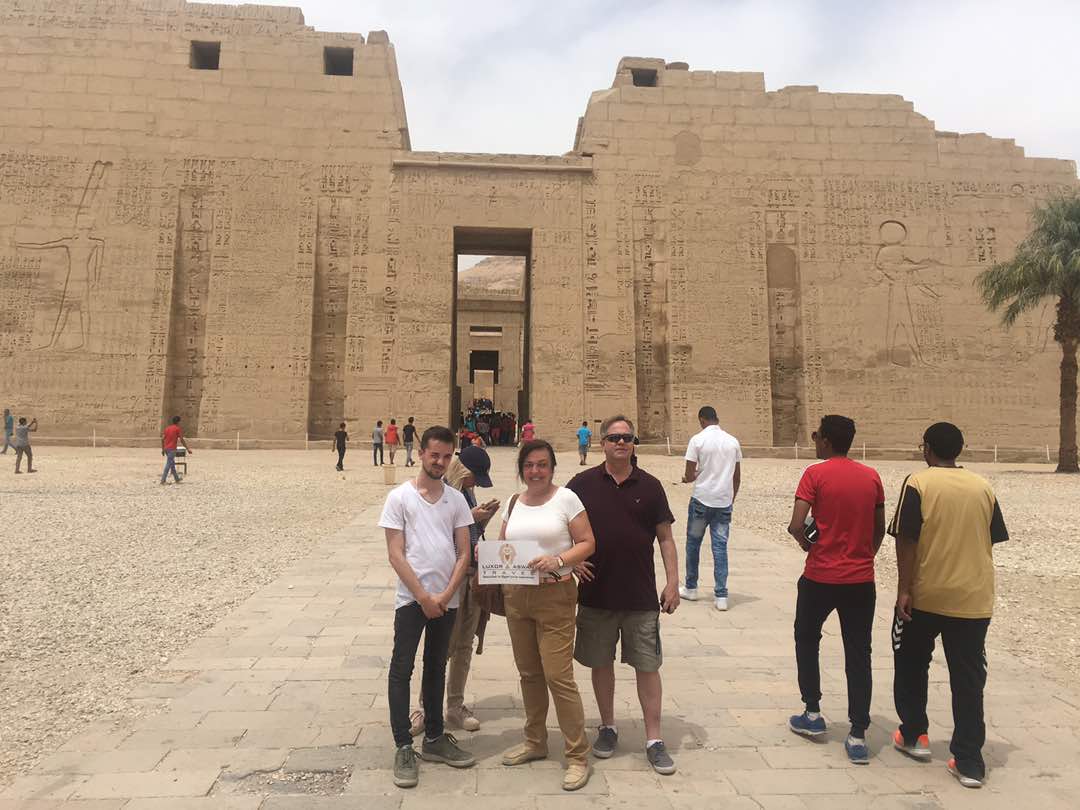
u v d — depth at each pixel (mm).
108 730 3893
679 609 6715
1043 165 29359
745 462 24500
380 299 27125
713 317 27922
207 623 5914
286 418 26297
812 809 3213
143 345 25859
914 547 3666
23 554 8344
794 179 28812
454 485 4328
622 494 3785
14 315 25469
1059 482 17984
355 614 6176
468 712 4176
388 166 27703
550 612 3531
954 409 27922
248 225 26922
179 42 27562
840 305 28234
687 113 28938
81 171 26375
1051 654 5496
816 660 3986
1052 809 3229
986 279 21812
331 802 3197
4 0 27266
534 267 27688
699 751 3789
